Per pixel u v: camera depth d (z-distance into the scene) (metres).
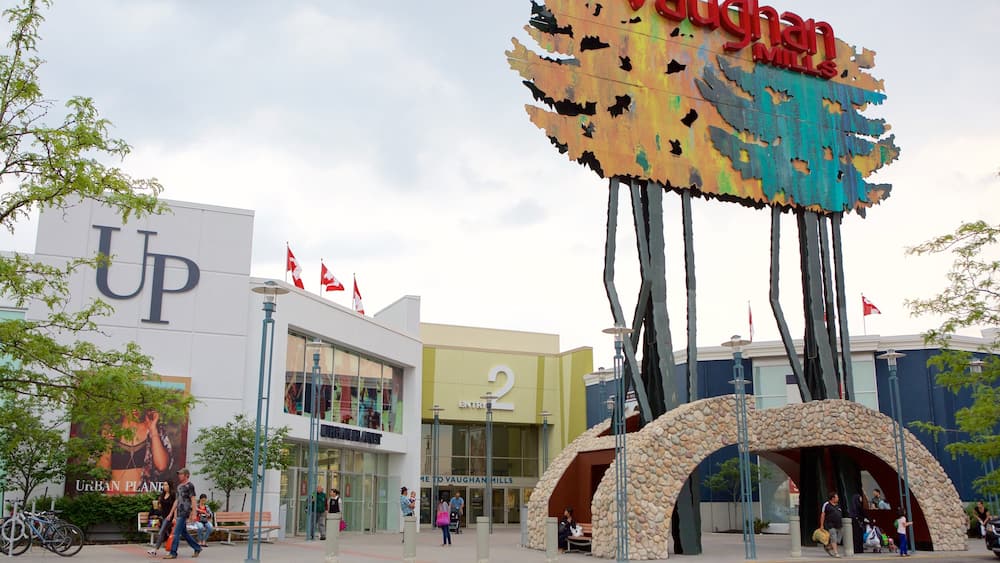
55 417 26.36
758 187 29.59
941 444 45.22
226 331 31.78
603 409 52.97
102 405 16.12
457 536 38.72
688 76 29.36
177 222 31.89
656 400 27.11
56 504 26.97
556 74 27.20
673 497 24.11
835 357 29.84
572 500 29.36
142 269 31.00
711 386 48.72
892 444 27.52
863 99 32.38
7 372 16.12
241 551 24.39
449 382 52.31
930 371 46.00
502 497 54.75
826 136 31.28
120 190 16.20
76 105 15.76
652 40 29.03
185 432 29.95
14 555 20.16
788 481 46.84
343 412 38.25
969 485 44.81
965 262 23.08
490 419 45.62
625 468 23.03
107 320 30.14
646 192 28.16
